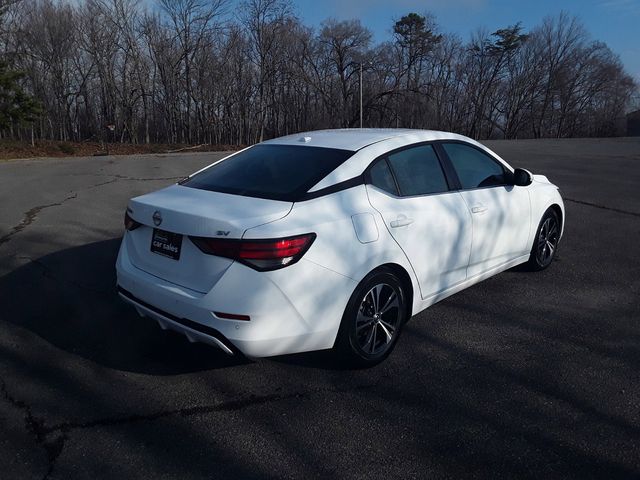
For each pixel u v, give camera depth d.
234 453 2.62
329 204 3.16
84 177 12.69
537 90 58.88
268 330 2.88
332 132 4.19
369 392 3.16
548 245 5.24
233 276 2.84
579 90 58.66
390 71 50.72
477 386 3.21
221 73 41.62
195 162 17.00
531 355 3.58
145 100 40.72
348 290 3.12
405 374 3.35
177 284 3.10
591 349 3.65
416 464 2.53
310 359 3.55
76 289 4.76
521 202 4.63
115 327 4.00
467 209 3.98
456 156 4.16
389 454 2.61
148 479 2.44
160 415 2.93
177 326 3.10
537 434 2.75
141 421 2.87
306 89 48.00
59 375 3.33
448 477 2.45
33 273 5.20
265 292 2.83
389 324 3.50
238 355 3.00
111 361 3.51
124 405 3.02
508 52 57.22
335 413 2.95
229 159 4.07
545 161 15.77
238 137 43.94
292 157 3.64
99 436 2.74
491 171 4.47
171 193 3.51
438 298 3.90
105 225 7.27
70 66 41.03
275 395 3.13
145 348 3.69
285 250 2.84
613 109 58.97
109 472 2.49
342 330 3.20
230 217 2.90
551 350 3.64
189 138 42.56
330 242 3.03
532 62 58.09
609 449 2.62
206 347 3.71
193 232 2.95
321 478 2.45
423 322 4.09
